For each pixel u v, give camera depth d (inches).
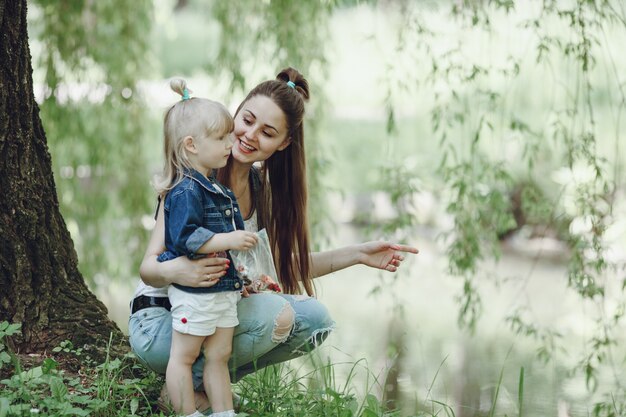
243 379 149.5
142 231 271.0
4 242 141.2
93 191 266.7
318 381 167.5
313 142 242.5
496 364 235.6
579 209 196.2
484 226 217.0
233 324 127.8
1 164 141.6
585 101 199.6
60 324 144.3
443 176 216.5
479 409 196.1
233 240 119.3
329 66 245.0
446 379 219.6
